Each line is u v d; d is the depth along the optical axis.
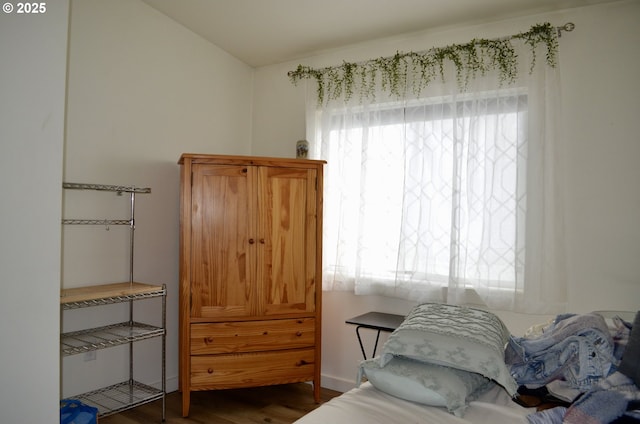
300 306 2.86
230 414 2.69
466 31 2.93
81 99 2.45
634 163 2.42
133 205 2.69
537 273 2.53
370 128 3.11
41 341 1.67
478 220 2.73
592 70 2.54
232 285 2.73
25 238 1.62
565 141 2.59
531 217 2.56
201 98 3.28
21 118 1.61
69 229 2.41
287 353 2.82
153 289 2.50
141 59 2.81
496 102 2.69
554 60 2.54
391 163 3.04
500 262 2.64
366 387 1.62
